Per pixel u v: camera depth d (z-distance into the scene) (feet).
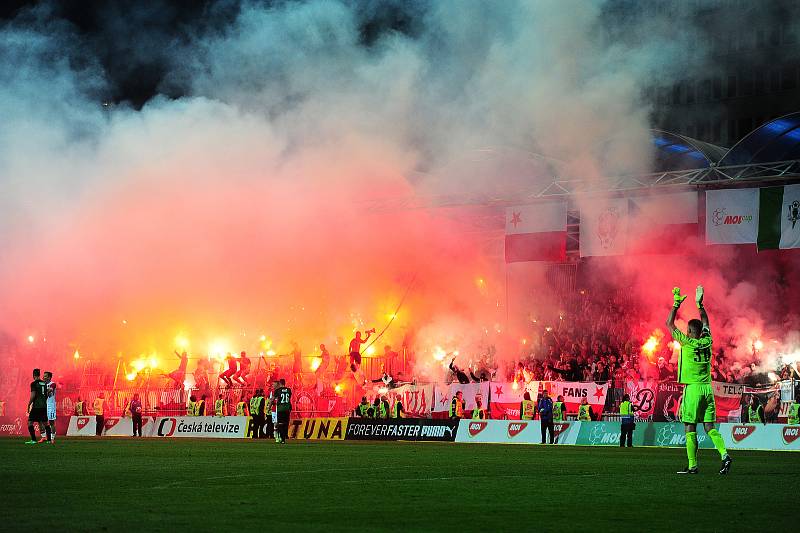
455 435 165.78
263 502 48.73
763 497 52.24
